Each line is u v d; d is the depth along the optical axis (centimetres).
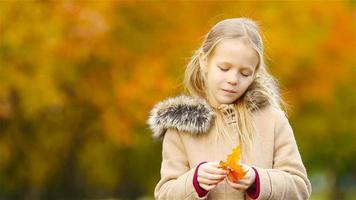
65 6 1532
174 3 1716
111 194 2841
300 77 2020
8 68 1573
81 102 1789
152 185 2491
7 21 1525
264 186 447
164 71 1684
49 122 1883
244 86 466
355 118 2295
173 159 480
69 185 2477
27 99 1605
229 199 469
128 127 1741
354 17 1966
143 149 2267
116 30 1686
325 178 3750
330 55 1988
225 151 474
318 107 2250
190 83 491
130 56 1717
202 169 443
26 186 2303
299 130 2245
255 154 473
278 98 498
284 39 1803
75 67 1653
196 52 491
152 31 1734
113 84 1706
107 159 2272
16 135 1900
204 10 1730
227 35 463
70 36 1562
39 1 1538
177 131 482
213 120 479
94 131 1942
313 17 1903
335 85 2067
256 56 464
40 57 1561
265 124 479
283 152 476
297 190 462
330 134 2389
